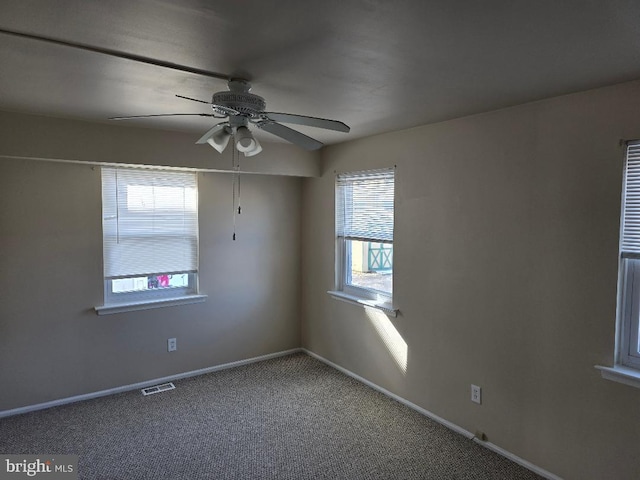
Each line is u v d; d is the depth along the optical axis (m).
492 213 2.77
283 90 2.28
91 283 3.55
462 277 2.98
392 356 3.60
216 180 4.16
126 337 3.75
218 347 4.27
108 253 3.63
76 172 3.43
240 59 1.82
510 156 2.64
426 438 2.99
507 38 1.58
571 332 2.40
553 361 2.49
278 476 2.57
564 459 2.46
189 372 4.11
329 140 3.92
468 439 2.97
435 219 3.14
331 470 2.63
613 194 2.21
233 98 1.95
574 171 2.35
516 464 2.68
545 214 2.49
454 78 2.07
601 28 1.49
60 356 3.46
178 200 3.96
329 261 4.30
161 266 3.90
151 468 2.63
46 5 1.33
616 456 2.25
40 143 2.95
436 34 1.55
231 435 3.02
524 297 2.62
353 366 4.07
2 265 3.19
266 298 4.55
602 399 2.29
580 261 2.35
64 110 2.79
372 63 1.86
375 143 3.64
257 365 4.39
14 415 3.27
